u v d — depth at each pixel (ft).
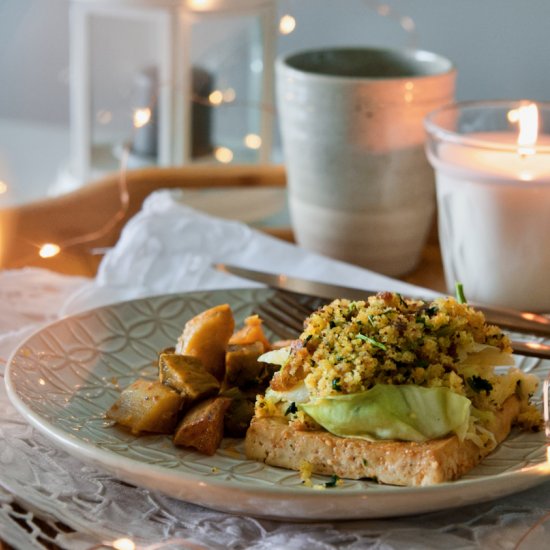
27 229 2.74
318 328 1.98
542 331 2.20
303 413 1.95
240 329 2.27
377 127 2.52
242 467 1.94
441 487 1.78
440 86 2.55
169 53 3.48
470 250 2.45
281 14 4.68
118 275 2.52
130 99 3.80
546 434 1.97
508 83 4.34
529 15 4.18
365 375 1.92
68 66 5.41
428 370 1.94
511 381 2.02
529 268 2.42
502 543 1.84
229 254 2.58
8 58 5.57
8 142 5.60
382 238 2.60
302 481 1.91
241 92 3.79
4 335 2.28
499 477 1.80
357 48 2.76
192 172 2.91
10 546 1.87
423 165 2.58
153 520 1.89
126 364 2.17
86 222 2.80
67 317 2.18
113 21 3.56
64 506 1.90
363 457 1.89
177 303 2.29
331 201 2.59
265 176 2.93
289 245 2.59
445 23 4.39
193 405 2.01
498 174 2.38
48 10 5.34
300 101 2.55
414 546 1.83
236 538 1.85
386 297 1.98
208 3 3.45
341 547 1.83
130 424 2.00
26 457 1.98
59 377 2.10
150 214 2.62
